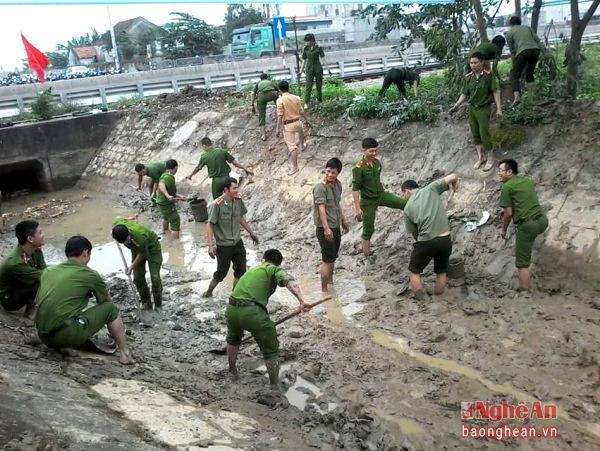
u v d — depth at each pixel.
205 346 6.88
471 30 11.91
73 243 5.68
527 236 6.99
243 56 26.97
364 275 8.58
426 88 12.86
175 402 4.97
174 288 8.91
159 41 36.50
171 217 11.16
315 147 12.02
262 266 5.86
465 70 10.82
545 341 6.24
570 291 7.11
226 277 9.23
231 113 15.30
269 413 5.35
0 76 32.84
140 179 12.70
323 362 6.38
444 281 7.44
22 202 15.88
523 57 9.38
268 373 5.94
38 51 19.89
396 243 9.06
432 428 5.14
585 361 5.81
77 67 30.31
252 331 5.67
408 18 11.89
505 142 9.18
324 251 7.96
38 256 6.84
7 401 3.91
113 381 5.15
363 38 36.28
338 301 7.88
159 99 18.44
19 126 16.38
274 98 13.22
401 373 6.03
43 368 5.01
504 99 9.96
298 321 7.39
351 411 5.47
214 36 34.19
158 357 6.41
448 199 9.10
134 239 7.58
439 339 6.58
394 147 10.66
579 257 7.40
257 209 11.78
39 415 3.83
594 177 7.96
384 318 7.23
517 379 5.71
